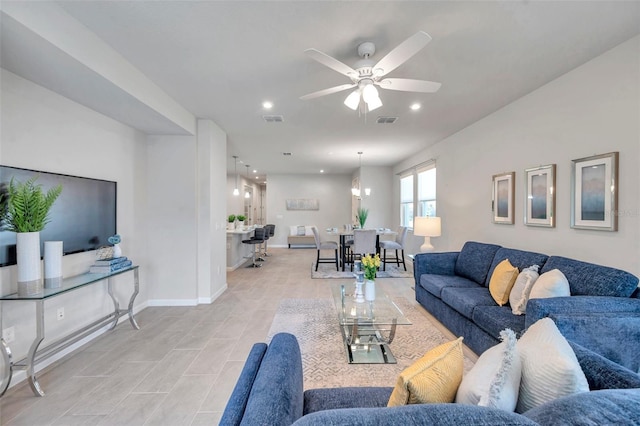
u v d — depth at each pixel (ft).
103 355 8.63
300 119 13.23
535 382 3.08
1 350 6.65
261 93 10.30
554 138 9.19
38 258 7.14
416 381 2.86
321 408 4.15
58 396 6.74
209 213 13.43
